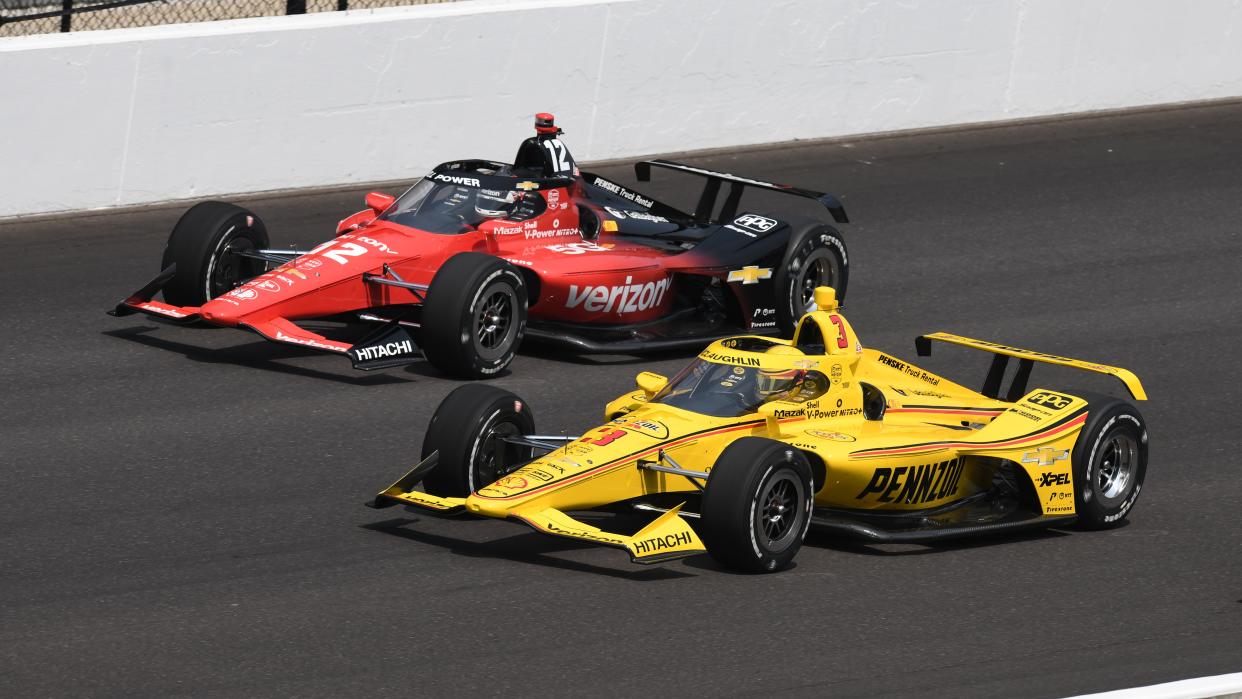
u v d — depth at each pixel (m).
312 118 61.34
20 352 44.44
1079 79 78.00
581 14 65.56
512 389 43.19
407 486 31.72
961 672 26.70
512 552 31.72
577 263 46.38
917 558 32.25
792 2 70.50
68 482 34.94
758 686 25.84
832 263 50.81
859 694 25.72
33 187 56.81
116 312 44.00
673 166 53.03
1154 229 62.50
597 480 30.75
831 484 32.31
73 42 56.16
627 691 25.52
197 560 30.81
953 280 55.66
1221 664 27.42
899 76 73.88
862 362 35.47
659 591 29.77
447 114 63.88
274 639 27.27
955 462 33.88
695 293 49.75
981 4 74.81
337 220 58.38
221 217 46.69
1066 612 29.70
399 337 42.22
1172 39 79.62
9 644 26.89
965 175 68.75
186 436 38.22
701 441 31.97
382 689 25.39
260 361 44.59
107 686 25.39
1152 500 36.81
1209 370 47.12
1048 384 45.62
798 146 71.88
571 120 66.62
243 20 59.94
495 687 25.55
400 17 61.97
